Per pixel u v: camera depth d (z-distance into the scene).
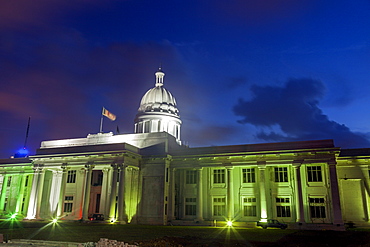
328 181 48.81
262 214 48.56
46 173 64.38
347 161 51.44
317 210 48.84
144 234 33.38
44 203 62.28
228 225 49.84
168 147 59.09
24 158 69.38
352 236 32.59
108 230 37.88
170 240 26.97
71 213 60.31
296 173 48.81
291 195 50.53
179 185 57.56
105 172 58.34
